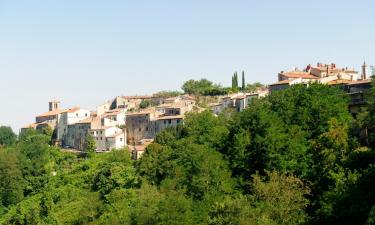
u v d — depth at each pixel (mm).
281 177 88750
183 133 164375
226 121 155125
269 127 107125
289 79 198125
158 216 96875
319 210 78062
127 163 183750
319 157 93125
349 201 73250
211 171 105125
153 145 156375
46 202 162500
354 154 88500
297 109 114688
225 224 79750
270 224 76312
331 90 122250
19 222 159125
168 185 120188
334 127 99375
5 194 194250
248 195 91562
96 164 196750
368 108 105875
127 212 117250
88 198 144250
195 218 95688
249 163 106812
